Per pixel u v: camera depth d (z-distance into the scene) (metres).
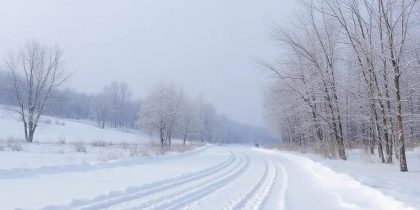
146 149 36.78
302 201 12.01
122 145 48.53
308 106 37.47
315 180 18.48
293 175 21.08
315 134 45.03
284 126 65.56
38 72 53.44
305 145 55.38
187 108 79.69
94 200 10.73
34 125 52.91
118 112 120.06
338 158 35.16
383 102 25.50
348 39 26.48
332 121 34.53
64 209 9.33
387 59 23.14
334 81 33.47
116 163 23.48
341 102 33.88
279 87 44.81
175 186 14.93
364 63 26.19
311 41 34.84
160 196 12.20
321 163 24.77
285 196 13.09
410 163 28.39
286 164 30.20
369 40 24.39
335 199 12.38
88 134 76.25
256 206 11.13
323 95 34.50
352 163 27.44
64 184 14.01
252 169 25.11
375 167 24.27
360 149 45.59
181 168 23.31
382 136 31.39
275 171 23.66
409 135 30.84
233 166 27.28
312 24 34.56
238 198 12.57
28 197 10.86
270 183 17.12
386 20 21.48
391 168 23.98
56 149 36.75
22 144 39.41
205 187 15.08
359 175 16.84
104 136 76.19
